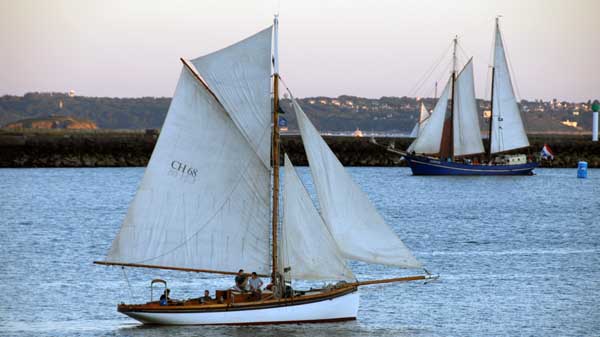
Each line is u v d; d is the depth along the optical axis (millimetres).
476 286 146000
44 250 183125
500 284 148000
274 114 112688
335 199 112000
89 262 166750
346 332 113375
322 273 113562
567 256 179625
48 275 153000
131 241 115062
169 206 115500
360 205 111938
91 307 128125
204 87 113750
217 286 143250
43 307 127938
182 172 115500
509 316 124875
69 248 186375
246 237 115062
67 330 114312
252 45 113312
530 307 130750
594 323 121688
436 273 157250
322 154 111562
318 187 112125
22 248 186000
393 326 117938
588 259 175750
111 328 115062
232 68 113750
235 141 114500
